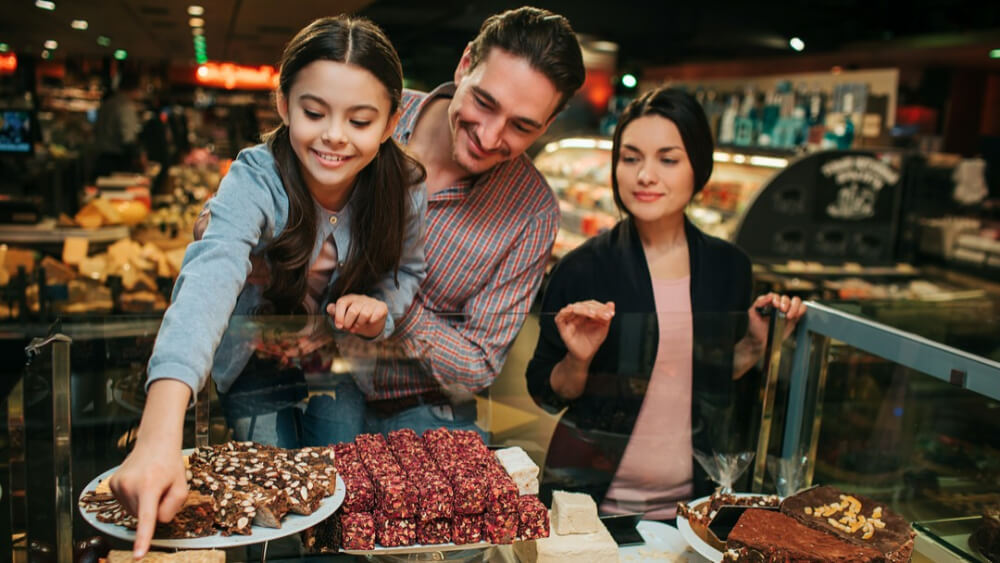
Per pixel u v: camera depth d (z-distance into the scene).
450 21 6.26
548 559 1.46
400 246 1.67
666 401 1.90
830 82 5.58
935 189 5.13
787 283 4.45
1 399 3.71
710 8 7.55
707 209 5.28
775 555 1.37
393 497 1.36
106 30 5.60
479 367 1.77
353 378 1.66
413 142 2.03
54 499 1.42
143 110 8.02
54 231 4.32
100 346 1.46
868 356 1.75
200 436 1.54
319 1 3.92
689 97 2.12
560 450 1.84
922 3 7.59
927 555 1.61
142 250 4.34
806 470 1.89
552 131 8.06
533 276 2.10
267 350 1.58
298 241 1.55
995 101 9.32
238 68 8.87
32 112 4.84
